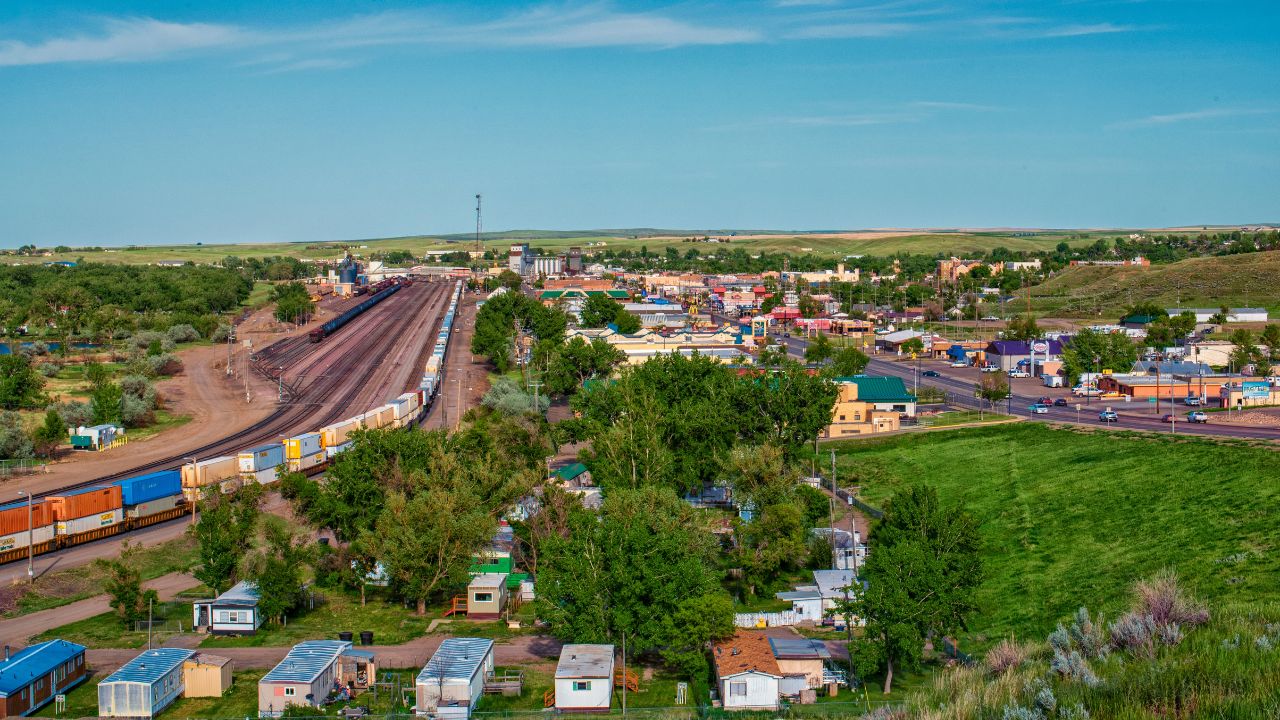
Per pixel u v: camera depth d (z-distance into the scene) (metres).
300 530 91.00
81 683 58.34
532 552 80.56
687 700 56.41
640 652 65.44
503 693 56.84
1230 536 81.00
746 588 78.12
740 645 59.28
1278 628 33.28
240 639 66.62
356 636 67.19
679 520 74.19
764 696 54.38
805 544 85.12
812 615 71.44
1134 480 101.50
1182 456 107.19
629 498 76.56
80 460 117.69
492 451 96.56
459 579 71.75
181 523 92.75
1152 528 87.00
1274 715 26.08
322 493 84.38
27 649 58.12
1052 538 89.88
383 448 85.44
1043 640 66.00
